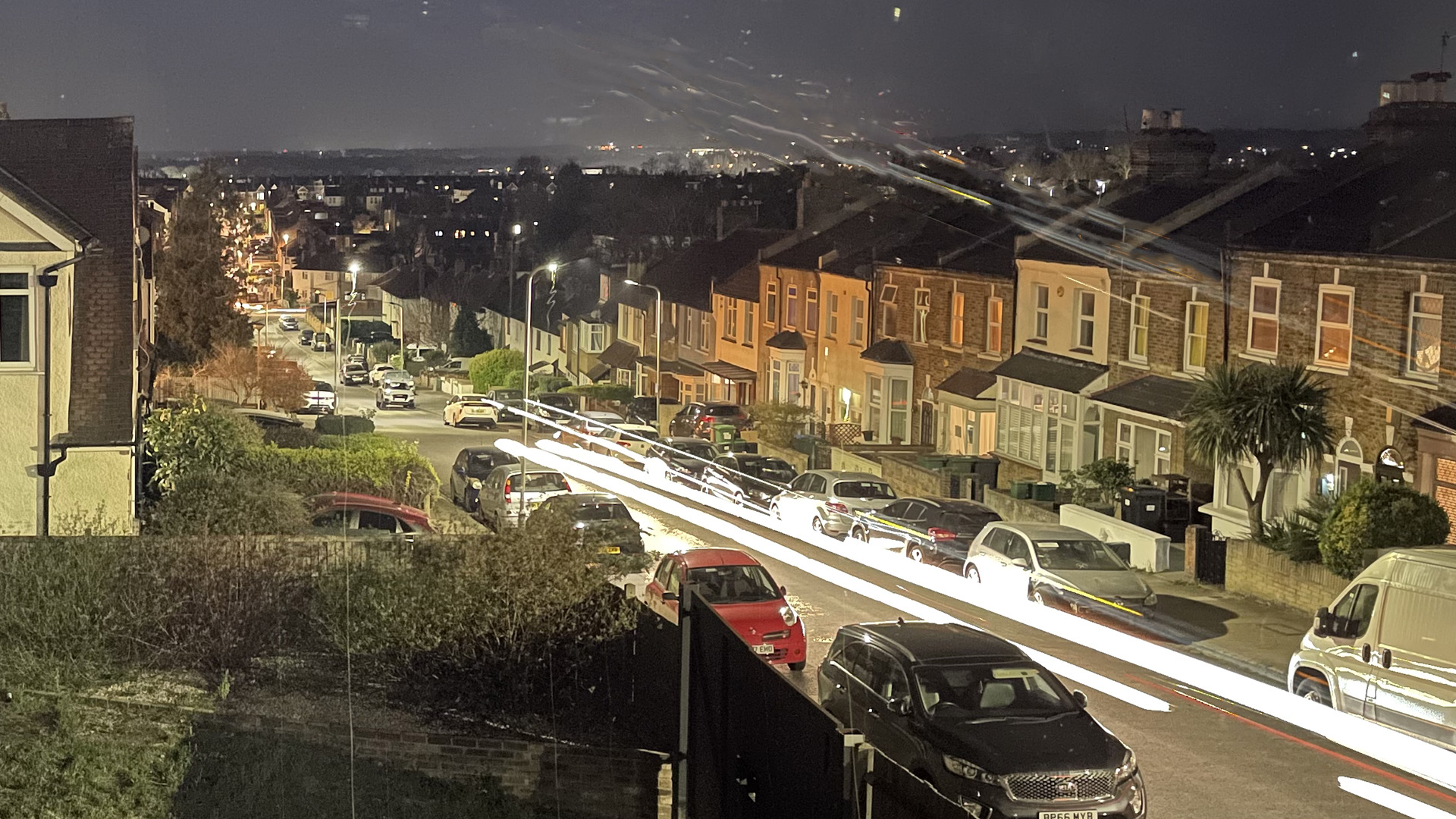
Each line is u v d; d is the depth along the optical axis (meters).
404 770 15.12
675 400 68.12
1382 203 32.91
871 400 53.53
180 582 17.41
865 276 54.44
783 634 19.22
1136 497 32.81
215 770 14.83
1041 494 37.22
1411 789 14.57
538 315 98.00
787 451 50.72
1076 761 12.85
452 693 16.14
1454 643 15.09
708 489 41.28
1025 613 23.88
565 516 17.53
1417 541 24.20
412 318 114.62
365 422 54.91
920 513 30.00
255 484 24.27
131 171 30.34
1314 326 31.52
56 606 17.25
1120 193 45.00
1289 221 34.19
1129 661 20.72
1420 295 28.69
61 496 27.20
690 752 13.95
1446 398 27.94
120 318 28.38
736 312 68.50
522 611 16.28
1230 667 21.03
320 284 156.75
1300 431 28.45
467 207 167.25
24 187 28.55
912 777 9.99
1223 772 15.10
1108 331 39.66
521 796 14.71
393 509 23.77
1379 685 16.09
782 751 11.28
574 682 15.89
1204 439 29.09
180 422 30.62
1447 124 36.69
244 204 95.00
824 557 30.22
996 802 12.61
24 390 27.17
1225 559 28.22
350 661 16.67
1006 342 45.34
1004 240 47.94
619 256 106.62
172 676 16.97
